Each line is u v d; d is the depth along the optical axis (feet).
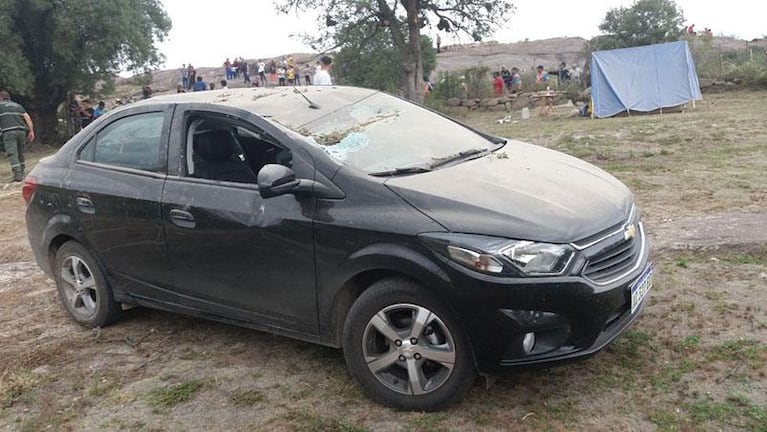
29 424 12.16
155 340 15.33
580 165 14.12
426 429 10.99
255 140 13.32
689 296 15.16
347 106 14.89
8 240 26.27
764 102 64.18
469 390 11.78
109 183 15.03
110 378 13.61
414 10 84.99
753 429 10.31
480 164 13.15
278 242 12.38
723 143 37.45
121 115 15.60
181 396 12.64
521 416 11.14
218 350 14.55
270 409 12.01
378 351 11.79
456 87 90.94
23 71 77.15
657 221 21.57
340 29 87.97
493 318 10.46
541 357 10.68
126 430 11.73
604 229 11.18
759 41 114.32
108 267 15.56
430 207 11.17
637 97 64.69
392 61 93.86
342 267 11.67
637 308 11.61
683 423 10.60
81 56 83.51
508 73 94.32
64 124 92.17
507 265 10.36
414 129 14.62
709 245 18.11
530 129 58.80
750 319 13.79
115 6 81.15
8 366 14.48
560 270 10.39
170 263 14.23
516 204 11.14
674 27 104.53
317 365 13.48
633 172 30.76
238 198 12.99
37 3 76.23
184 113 14.35
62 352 15.03
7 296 19.24
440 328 11.06
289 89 15.84
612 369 12.34
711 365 12.19
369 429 11.14
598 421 10.85
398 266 11.02
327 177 12.07
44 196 16.39
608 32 109.19
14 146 43.78
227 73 133.18
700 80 80.53
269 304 12.99
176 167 14.12
